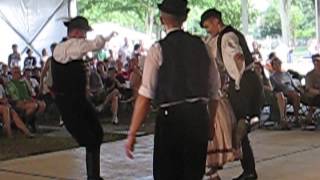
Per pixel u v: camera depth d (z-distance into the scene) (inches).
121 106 560.1
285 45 1013.2
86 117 247.6
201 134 155.9
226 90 230.2
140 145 380.5
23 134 444.1
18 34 630.5
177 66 153.1
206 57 159.0
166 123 153.5
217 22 234.5
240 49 231.3
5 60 623.2
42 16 642.8
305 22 1176.8
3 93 438.6
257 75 240.2
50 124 508.1
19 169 307.9
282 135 415.2
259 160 314.8
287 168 291.0
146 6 1157.7
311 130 442.0
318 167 291.9
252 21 1222.3
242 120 234.2
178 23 157.8
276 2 1210.0
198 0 1143.0
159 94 154.1
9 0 624.4
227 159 227.5
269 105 458.3
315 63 456.4
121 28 1087.0
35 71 514.3
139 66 543.2
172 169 155.5
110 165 311.7
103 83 541.3
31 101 457.7
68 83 241.8
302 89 468.8
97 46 240.7
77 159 335.9
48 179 279.9
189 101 153.3
